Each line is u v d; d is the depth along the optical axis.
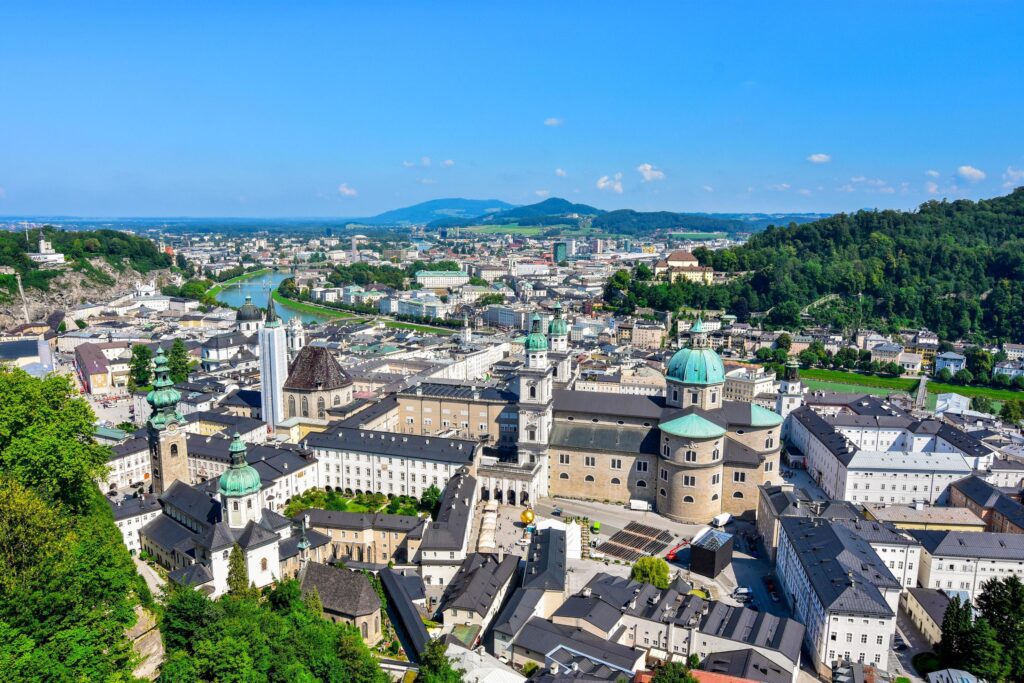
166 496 193.50
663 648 151.50
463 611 154.75
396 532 189.75
